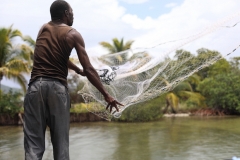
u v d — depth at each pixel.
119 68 3.54
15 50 23.50
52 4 2.81
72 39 2.63
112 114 3.54
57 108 2.55
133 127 20.48
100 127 20.84
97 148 12.66
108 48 26.69
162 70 3.67
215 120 25.06
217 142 13.45
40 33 2.75
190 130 18.16
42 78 2.58
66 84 2.66
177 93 30.70
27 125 2.58
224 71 34.81
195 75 31.73
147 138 15.16
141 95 3.57
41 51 2.64
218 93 29.97
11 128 21.03
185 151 11.53
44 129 2.60
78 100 25.48
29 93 2.58
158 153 11.30
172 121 24.59
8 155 11.23
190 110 31.80
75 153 11.67
